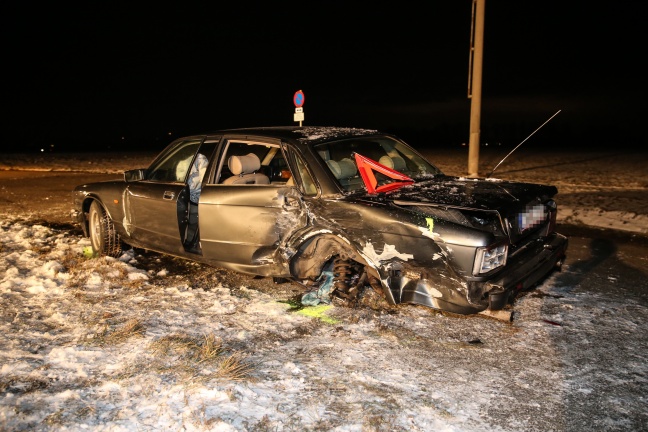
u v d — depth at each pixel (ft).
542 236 16.33
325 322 15.24
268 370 12.45
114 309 16.07
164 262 21.52
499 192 15.40
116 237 21.67
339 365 12.75
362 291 17.29
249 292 17.69
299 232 15.72
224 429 10.13
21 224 29.32
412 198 14.78
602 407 11.17
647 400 11.45
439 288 13.75
